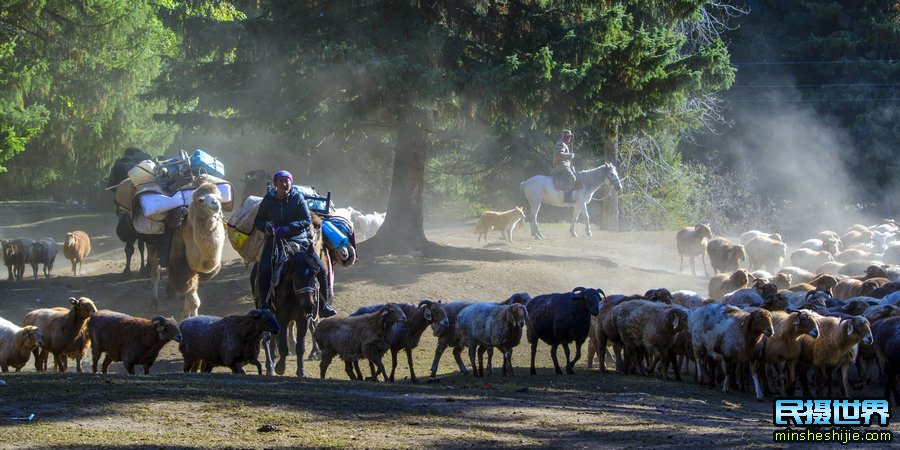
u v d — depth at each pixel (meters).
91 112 38.25
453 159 47.81
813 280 19.55
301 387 11.21
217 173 20.69
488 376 15.09
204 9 31.16
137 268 28.95
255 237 16.91
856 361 14.93
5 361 14.27
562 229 39.62
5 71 31.17
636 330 15.35
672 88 25.47
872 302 16.33
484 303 15.15
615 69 25.31
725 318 13.94
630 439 9.22
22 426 8.31
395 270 24.11
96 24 34.47
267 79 25.47
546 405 11.16
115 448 7.72
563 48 24.28
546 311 15.45
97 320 14.03
